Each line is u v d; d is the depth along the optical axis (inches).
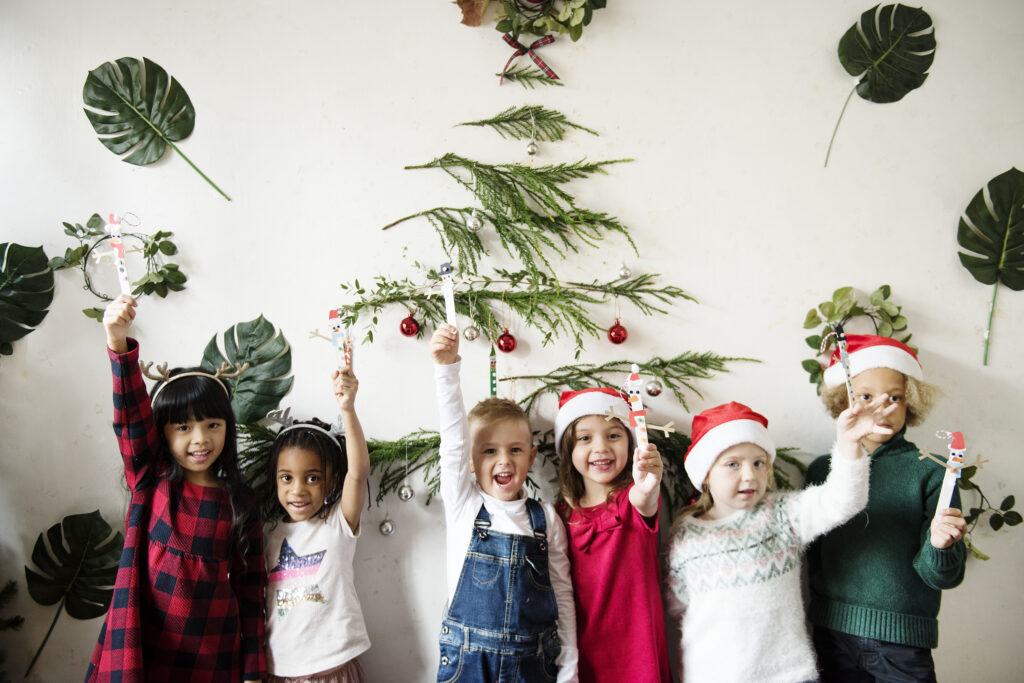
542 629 55.9
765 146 67.6
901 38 67.4
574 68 66.9
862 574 59.8
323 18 65.8
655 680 57.1
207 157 65.2
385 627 64.8
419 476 65.4
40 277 64.1
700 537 59.7
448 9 66.4
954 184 68.1
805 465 67.1
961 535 52.9
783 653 56.3
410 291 65.7
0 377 63.9
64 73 64.6
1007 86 68.4
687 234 67.2
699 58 67.4
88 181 64.7
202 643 54.0
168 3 65.1
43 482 64.1
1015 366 67.9
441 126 66.3
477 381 66.0
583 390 61.9
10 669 63.1
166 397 55.7
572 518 60.7
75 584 63.7
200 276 65.1
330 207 65.8
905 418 63.4
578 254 66.7
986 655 66.9
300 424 60.7
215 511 56.2
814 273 67.7
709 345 67.2
